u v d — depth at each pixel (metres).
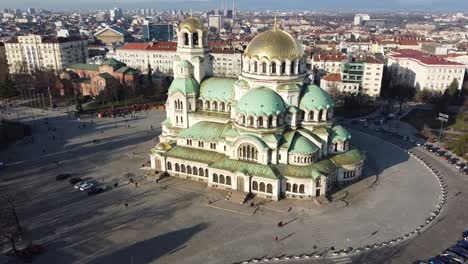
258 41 119.19
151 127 181.75
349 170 120.94
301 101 121.00
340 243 91.25
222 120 130.12
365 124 186.25
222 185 118.19
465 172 131.62
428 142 163.25
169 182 123.94
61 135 171.38
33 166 137.00
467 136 151.12
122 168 134.75
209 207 108.38
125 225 99.44
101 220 101.69
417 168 135.12
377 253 87.62
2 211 105.38
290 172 112.25
